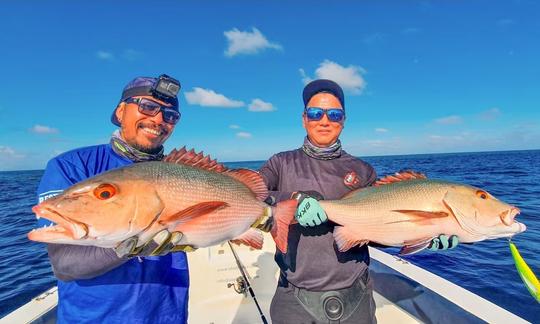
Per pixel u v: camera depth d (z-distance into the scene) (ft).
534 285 2.70
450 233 2.98
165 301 2.42
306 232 3.02
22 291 6.87
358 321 2.91
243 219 2.58
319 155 3.33
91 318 2.15
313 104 3.30
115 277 2.22
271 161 3.46
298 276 2.94
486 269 6.97
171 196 2.16
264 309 4.17
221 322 3.93
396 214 3.03
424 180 3.17
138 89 2.53
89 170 2.36
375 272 4.66
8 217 15.40
